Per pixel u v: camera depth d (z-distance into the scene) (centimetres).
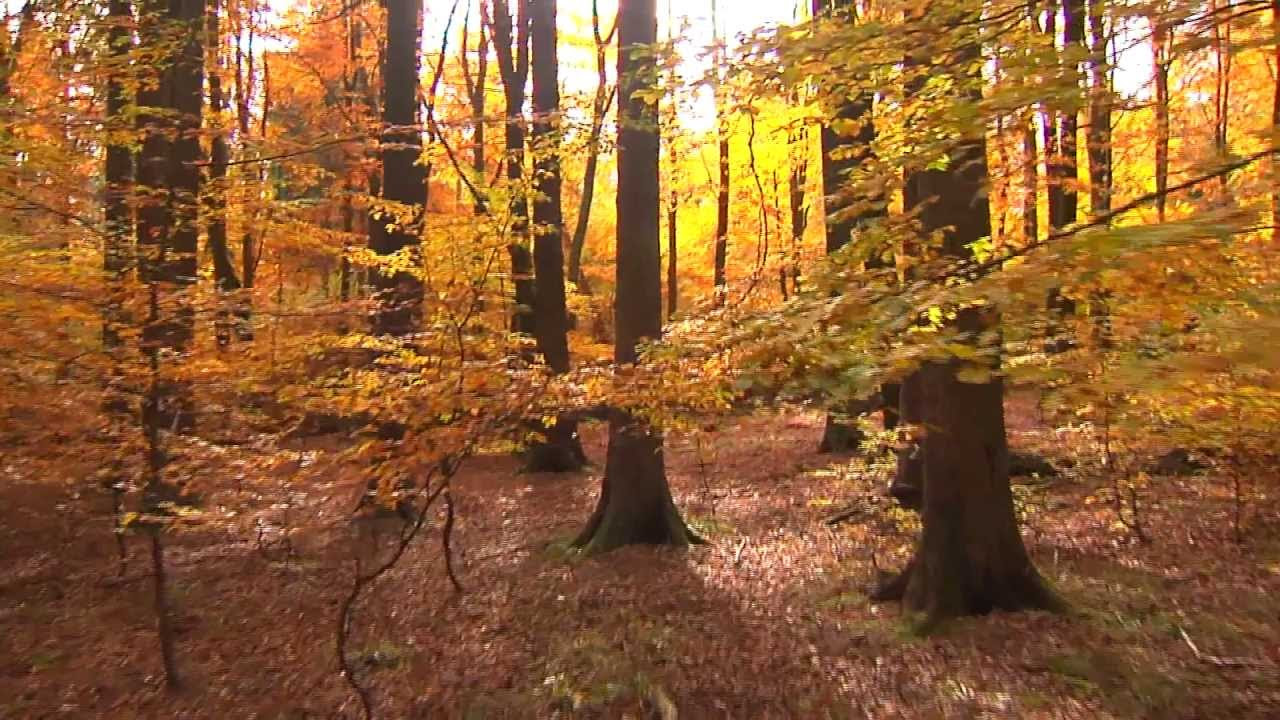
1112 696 523
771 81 502
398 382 569
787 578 839
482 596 842
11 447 648
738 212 2292
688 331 493
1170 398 331
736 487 1298
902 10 456
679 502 1220
